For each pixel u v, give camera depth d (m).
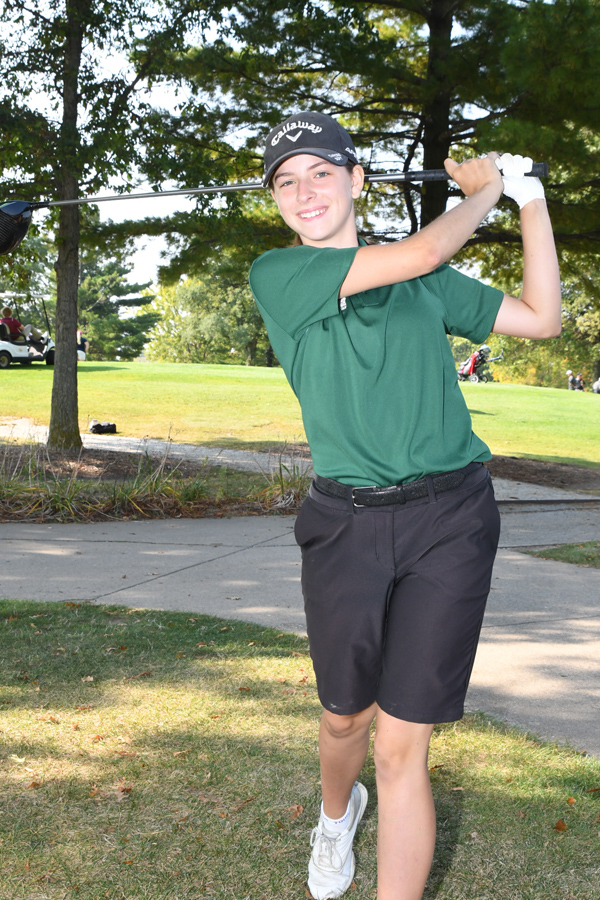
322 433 1.94
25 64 10.27
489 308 2.07
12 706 3.24
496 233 12.63
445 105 11.84
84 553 6.18
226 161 11.33
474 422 19.11
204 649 3.94
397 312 1.89
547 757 2.88
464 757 2.88
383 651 1.93
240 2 10.61
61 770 2.74
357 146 12.70
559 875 2.20
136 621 4.38
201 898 2.10
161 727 3.07
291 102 11.77
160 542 6.67
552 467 13.06
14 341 25.09
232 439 14.34
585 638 4.26
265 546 6.54
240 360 70.12
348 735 2.02
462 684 1.86
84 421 16.09
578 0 9.32
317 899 2.11
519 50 9.52
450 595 1.82
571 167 10.01
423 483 1.86
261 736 3.01
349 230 2.06
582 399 26.52
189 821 2.45
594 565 5.98
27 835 2.36
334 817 2.14
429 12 11.96
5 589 5.05
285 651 3.94
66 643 3.97
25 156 10.09
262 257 1.94
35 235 11.60
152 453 12.05
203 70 10.77
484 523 1.89
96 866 2.22
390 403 1.87
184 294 65.25
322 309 1.86
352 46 10.85
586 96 9.71
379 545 1.87
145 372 26.16
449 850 2.31
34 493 8.14
